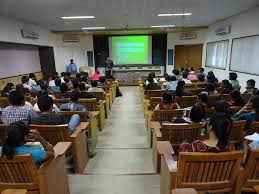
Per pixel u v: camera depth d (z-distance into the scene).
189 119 2.30
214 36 8.34
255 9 5.32
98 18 6.52
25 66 7.91
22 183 1.54
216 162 1.33
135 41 10.95
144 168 2.80
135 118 5.25
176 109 2.90
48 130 2.21
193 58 10.21
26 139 1.58
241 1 4.70
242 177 1.42
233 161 1.33
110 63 10.54
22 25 6.71
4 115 2.46
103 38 11.11
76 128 2.66
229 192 1.46
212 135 1.44
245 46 5.89
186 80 5.95
